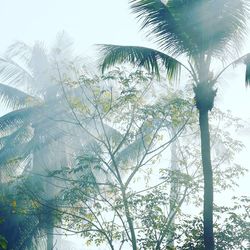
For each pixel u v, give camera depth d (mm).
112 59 13367
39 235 22797
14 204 16469
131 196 15195
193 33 12773
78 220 16531
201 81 12719
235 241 13906
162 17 12688
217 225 14477
